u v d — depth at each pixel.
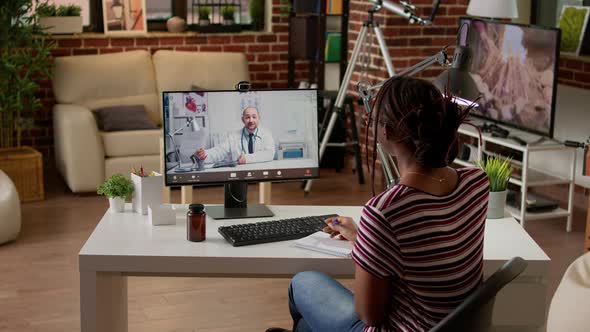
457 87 2.61
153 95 6.29
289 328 3.69
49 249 4.65
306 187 5.90
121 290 2.98
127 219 2.91
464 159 5.63
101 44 6.54
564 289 2.94
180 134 2.99
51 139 6.53
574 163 5.15
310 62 6.78
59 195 5.77
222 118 3.03
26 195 5.59
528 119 5.23
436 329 1.92
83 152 5.64
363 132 6.77
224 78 6.44
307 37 6.58
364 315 2.03
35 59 5.82
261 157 3.08
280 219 2.96
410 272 1.96
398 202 1.94
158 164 5.84
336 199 5.84
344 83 5.83
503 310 2.66
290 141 3.10
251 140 3.06
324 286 2.46
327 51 6.60
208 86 6.40
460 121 2.00
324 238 2.70
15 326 3.62
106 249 2.59
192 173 3.01
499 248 2.72
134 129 5.86
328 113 6.35
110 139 5.72
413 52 6.26
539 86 5.09
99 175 5.71
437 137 1.95
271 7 6.96
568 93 5.74
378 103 2.01
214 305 3.91
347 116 6.86
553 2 6.05
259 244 2.67
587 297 2.81
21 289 4.05
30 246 4.70
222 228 2.76
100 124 6.05
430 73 6.32
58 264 4.42
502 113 5.49
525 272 2.62
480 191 2.06
